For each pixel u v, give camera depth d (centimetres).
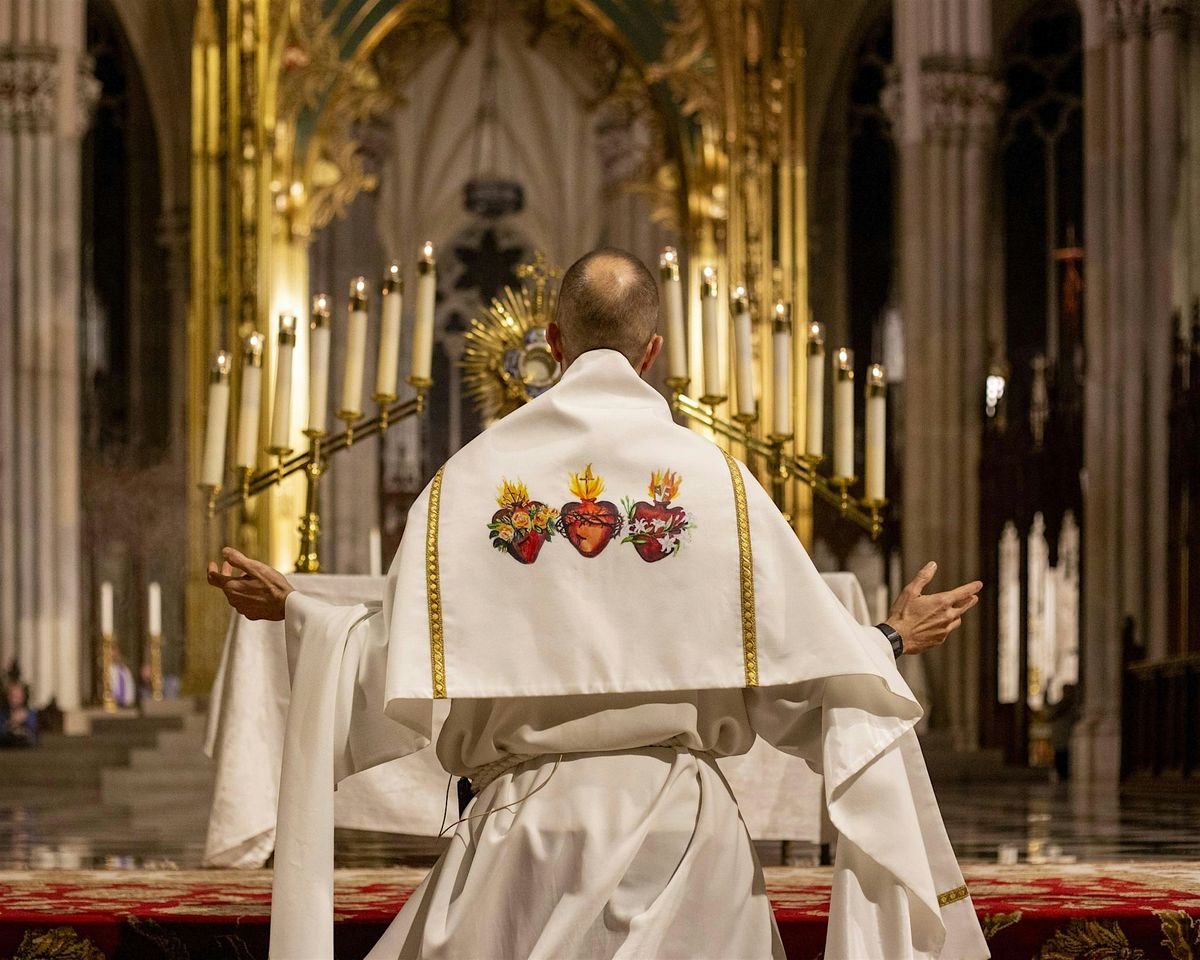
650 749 301
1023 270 2828
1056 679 2386
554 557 302
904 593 332
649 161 2295
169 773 1634
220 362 711
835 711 300
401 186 3394
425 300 720
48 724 2058
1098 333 1864
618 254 330
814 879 596
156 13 3064
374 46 2370
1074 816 1141
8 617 2350
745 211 2134
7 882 598
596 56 2427
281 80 2016
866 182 2997
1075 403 2286
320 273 3119
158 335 3111
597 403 315
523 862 290
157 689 2664
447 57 3350
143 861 784
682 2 2170
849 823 295
